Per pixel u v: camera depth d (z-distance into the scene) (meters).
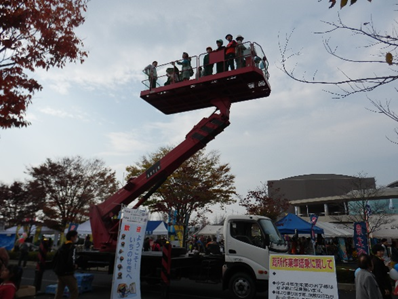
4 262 4.67
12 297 3.72
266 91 10.70
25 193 27.67
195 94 10.89
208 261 9.77
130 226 7.20
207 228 29.83
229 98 11.01
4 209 27.98
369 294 4.37
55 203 27.38
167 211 21.56
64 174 27.17
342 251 21.92
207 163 22.17
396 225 24.66
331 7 3.18
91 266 10.64
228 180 22.33
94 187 28.38
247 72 9.68
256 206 23.06
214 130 10.36
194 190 20.75
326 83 3.61
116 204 10.54
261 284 8.37
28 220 27.78
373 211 26.12
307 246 18.61
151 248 15.36
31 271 15.62
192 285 11.95
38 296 8.83
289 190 57.69
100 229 10.45
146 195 10.66
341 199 39.97
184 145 10.49
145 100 11.27
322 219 41.66
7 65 8.30
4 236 25.00
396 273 5.79
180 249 11.78
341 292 10.34
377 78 3.37
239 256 8.80
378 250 5.65
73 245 6.71
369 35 3.42
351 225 27.14
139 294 7.12
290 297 4.93
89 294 9.41
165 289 8.52
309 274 4.94
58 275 6.43
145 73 11.38
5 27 7.83
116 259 6.76
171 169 10.63
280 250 8.69
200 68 10.71
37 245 26.92
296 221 16.94
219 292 10.44
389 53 3.20
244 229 9.06
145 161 23.38
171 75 10.95
